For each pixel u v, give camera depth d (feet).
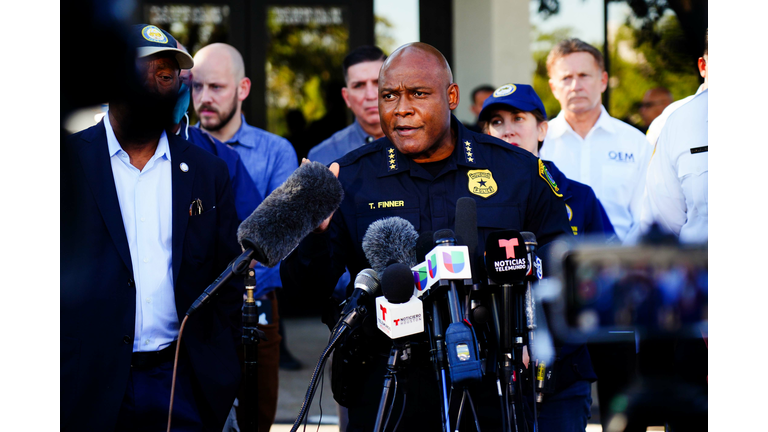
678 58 15.76
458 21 20.48
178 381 7.54
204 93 11.76
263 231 6.09
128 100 7.43
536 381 6.75
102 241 7.33
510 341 5.77
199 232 7.73
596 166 11.74
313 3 20.29
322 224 6.40
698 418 9.04
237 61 11.97
